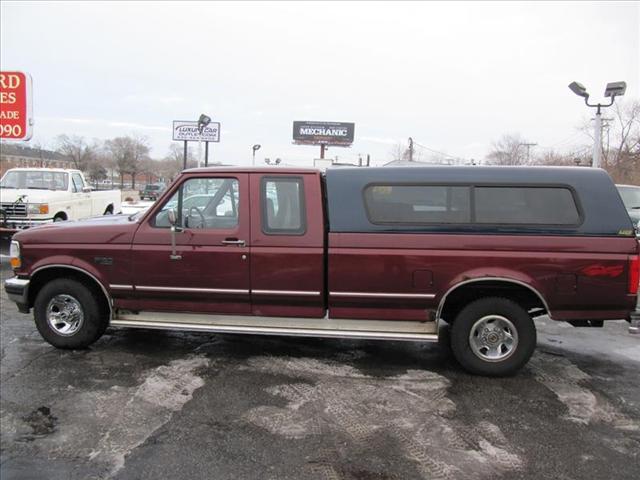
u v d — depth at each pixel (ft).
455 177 14.96
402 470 10.18
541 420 12.49
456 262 14.71
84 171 221.25
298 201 15.51
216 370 15.29
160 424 11.83
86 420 11.94
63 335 16.61
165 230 15.88
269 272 15.47
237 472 9.96
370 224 15.03
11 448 10.65
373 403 13.24
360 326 15.62
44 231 16.55
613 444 11.40
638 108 129.59
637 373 15.87
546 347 18.47
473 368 15.16
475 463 10.51
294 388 14.07
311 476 9.89
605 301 14.49
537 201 14.76
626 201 39.86
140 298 16.17
